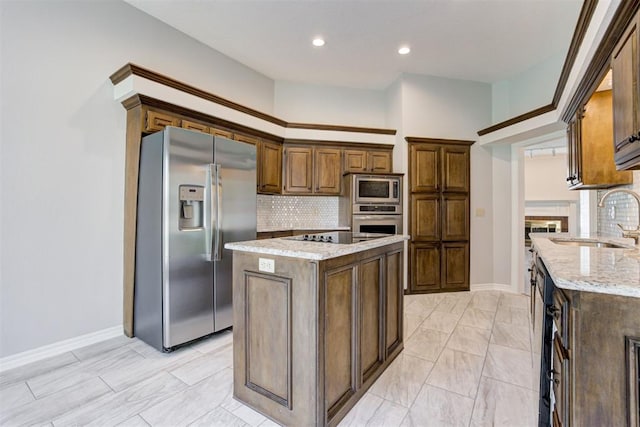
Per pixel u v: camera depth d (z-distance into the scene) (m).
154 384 1.96
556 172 7.03
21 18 2.24
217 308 2.71
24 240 2.25
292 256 1.54
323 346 1.51
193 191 2.52
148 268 2.53
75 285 2.49
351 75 4.31
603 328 0.92
